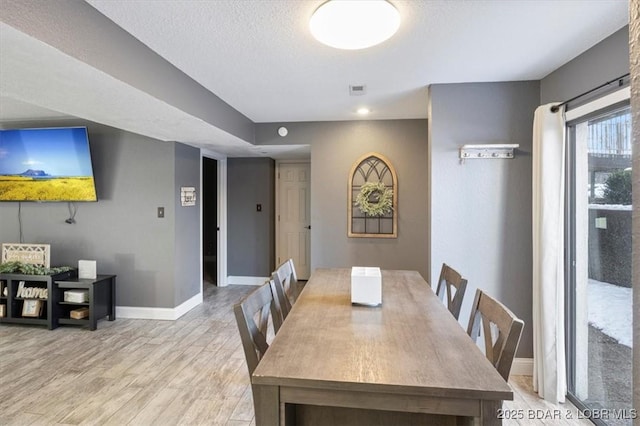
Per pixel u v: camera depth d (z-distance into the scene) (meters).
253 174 5.43
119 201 3.89
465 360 1.24
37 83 1.88
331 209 4.07
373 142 4.01
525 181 2.66
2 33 1.32
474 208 2.71
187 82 2.54
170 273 3.85
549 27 1.86
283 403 1.15
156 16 1.72
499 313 1.40
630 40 0.54
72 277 3.74
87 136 3.66
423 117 3.89
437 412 1.09
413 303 1.91
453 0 1.61
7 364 2.79
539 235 2.38
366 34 1.77
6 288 3.63
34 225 4.00
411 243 3.97
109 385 2.48
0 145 3.71
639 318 0.52
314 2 1.62
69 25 1.52
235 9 1.67
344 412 1.40
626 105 1.84
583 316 2.28
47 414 2.13
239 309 1.45
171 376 2.61
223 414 2.15
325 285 2.31
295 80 2.67
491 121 2.69
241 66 2.38
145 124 2.93
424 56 2.23
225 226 5.45
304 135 4.10
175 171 3.85
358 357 1.26
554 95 2.46
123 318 3.90
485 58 2.26
